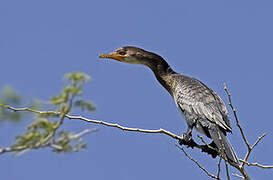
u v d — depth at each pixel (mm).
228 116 12297
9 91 7145
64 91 6852
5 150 6422
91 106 6961
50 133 6699
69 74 6910
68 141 6660
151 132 11289
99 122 10805
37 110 7160
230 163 10461
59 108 6941
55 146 6609
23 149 6512
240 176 9914
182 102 12742
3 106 7109
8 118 6984
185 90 12828
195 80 13406
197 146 11961
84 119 10703
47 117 7031
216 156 11820
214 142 11508
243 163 10172
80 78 6922
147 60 14445
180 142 11828
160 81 14289
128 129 10938
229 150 10898
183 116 12781
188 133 12125
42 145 6590
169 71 14383
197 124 12258
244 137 9953
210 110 12109
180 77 13789
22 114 7055
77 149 6730
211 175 9539
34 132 6660
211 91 12953
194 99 12461
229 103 9812
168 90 14109
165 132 11531
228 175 9203
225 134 12078
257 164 10156
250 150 10055
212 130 11844
